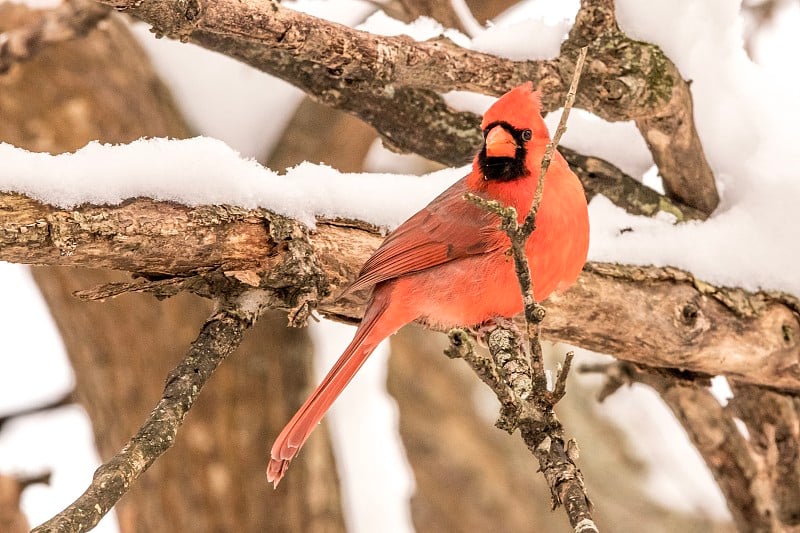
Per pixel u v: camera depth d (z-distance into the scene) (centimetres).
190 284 614
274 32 659
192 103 1023
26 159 564
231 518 1005
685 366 772
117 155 593
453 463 1605
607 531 1449
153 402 1009
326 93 828
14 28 991
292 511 1018
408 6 864
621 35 744
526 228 511
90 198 570
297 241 628
